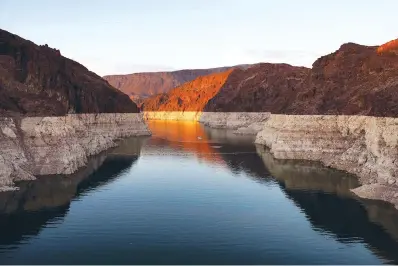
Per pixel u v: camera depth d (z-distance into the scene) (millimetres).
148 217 34156
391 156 41875
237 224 32594
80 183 46906
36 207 36750
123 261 25344
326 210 36625
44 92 59781
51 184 45281
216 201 39688
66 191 42750
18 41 64250
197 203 38875
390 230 31375
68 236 29578
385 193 39969
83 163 58438
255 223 32906
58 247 27562
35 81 59906
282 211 36375
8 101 50938
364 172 48188
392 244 28578
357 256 26500
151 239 29062
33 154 49281
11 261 25312
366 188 42188
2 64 57062
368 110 57688
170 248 27453
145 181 48906
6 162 44438
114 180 49219
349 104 63281
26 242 28453
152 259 25641
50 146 50938
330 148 63188
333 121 64250
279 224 32781
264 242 28781
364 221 33500
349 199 40281
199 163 63469
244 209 36906
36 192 41812
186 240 28969
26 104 52469
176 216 34562
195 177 51812
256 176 52375
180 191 43812
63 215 34500
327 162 60156
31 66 62031
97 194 41906
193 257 26016
